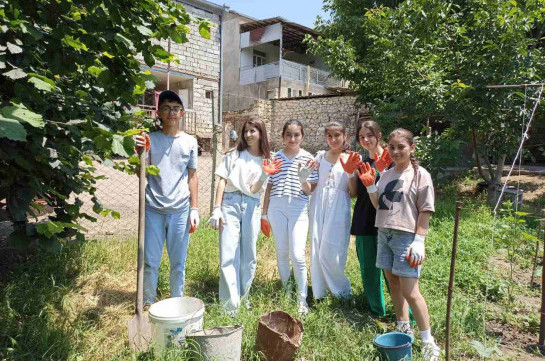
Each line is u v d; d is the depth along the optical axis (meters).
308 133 18.97
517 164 14.50
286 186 3.76
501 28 7.75
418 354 2.93
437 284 4.37
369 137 3.61
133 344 2.82
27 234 2.50
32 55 2.40
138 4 2.40
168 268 4.25
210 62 15.22
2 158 2.29
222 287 3.52
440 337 3.27
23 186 2.49
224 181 3.59
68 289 3.60
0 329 2.84
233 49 24.23
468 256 5.29
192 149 3.54
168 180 3.40
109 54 2.52
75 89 3.04
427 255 5.35
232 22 24.19
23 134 1.68
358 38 13.66
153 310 2.85
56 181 2.88
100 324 3.18
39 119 1.84
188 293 3.93
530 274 5.02
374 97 11.85
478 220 7.53
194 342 2.59
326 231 3.86
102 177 3.34
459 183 11.95
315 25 14.65
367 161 3.76
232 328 2.78
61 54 2.30
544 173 12.23
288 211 3.76
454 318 3.48
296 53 26.41
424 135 9.53
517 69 7.63
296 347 2.77
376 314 3.70
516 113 7.85
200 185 9.49
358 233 3.64
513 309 3.97
